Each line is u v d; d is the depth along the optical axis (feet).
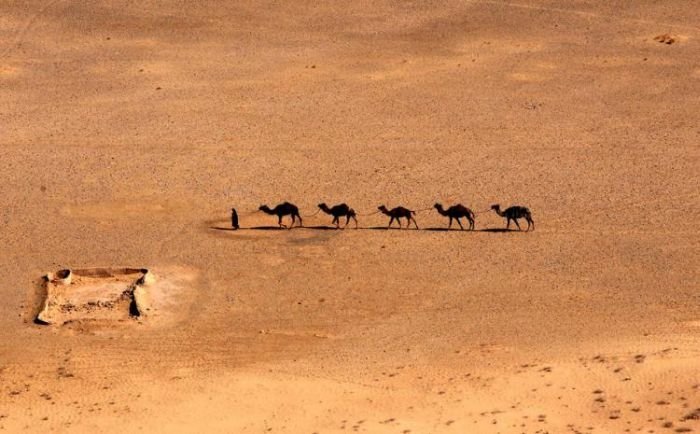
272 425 476.54
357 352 557.33
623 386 496.23
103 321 597.93
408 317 596.29
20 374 542.98
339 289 630.33
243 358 556.51
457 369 530.27
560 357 535.60
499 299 613.11
